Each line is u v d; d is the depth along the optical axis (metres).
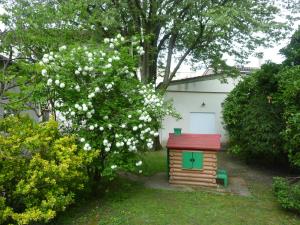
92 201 6.20
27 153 4.80
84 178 5.54
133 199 6.32
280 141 8.58
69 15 7.73
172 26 11.91
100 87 6.02
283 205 5.69
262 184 7.82
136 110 6.18
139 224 5.09
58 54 5.95
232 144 11.32
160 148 12.99
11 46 6.94
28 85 6.38
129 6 10.64
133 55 6.71
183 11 11.48
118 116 6.09
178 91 15.52
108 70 5.76
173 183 7.59
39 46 7.45
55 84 5.76
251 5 10.55
